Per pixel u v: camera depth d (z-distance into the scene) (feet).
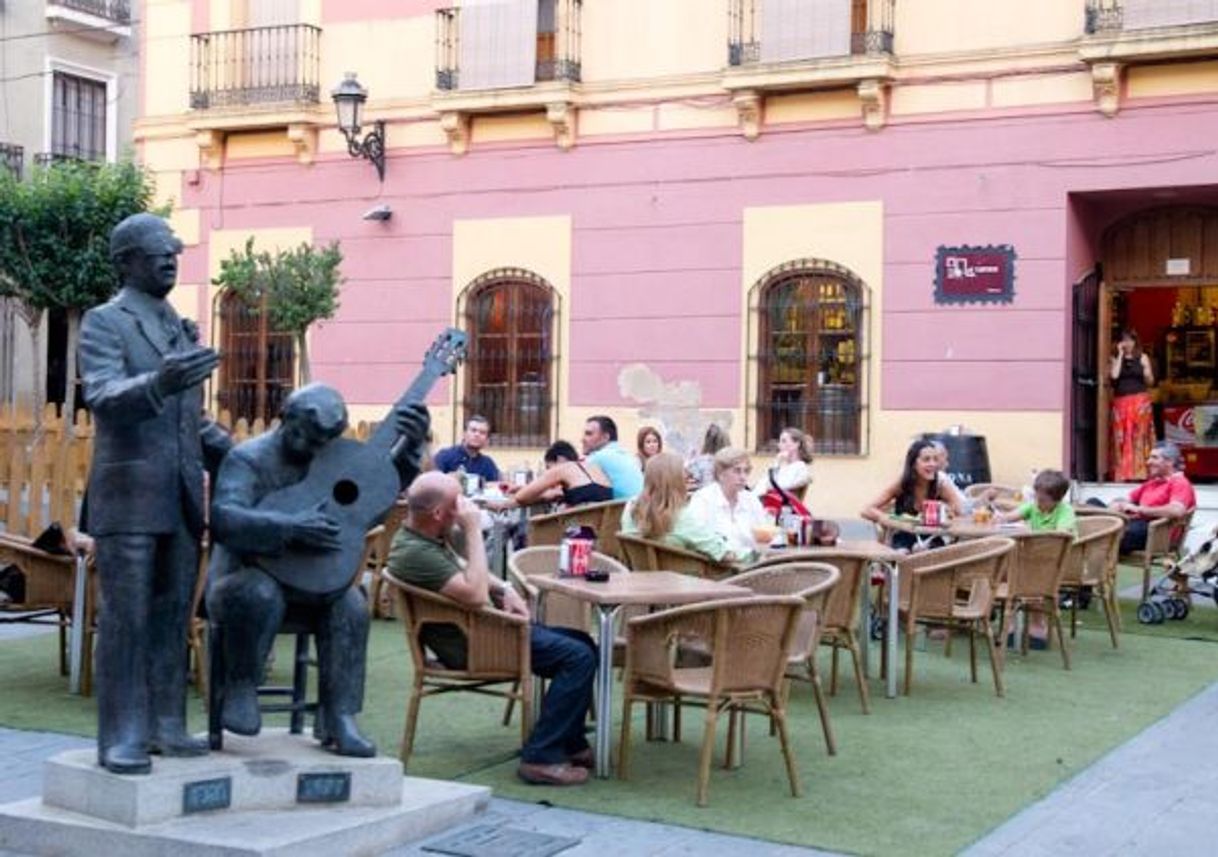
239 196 65.67
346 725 18.99
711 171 57.06
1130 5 50.19
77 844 17.57
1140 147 50.88
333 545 18.56
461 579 21.30
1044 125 52.21
